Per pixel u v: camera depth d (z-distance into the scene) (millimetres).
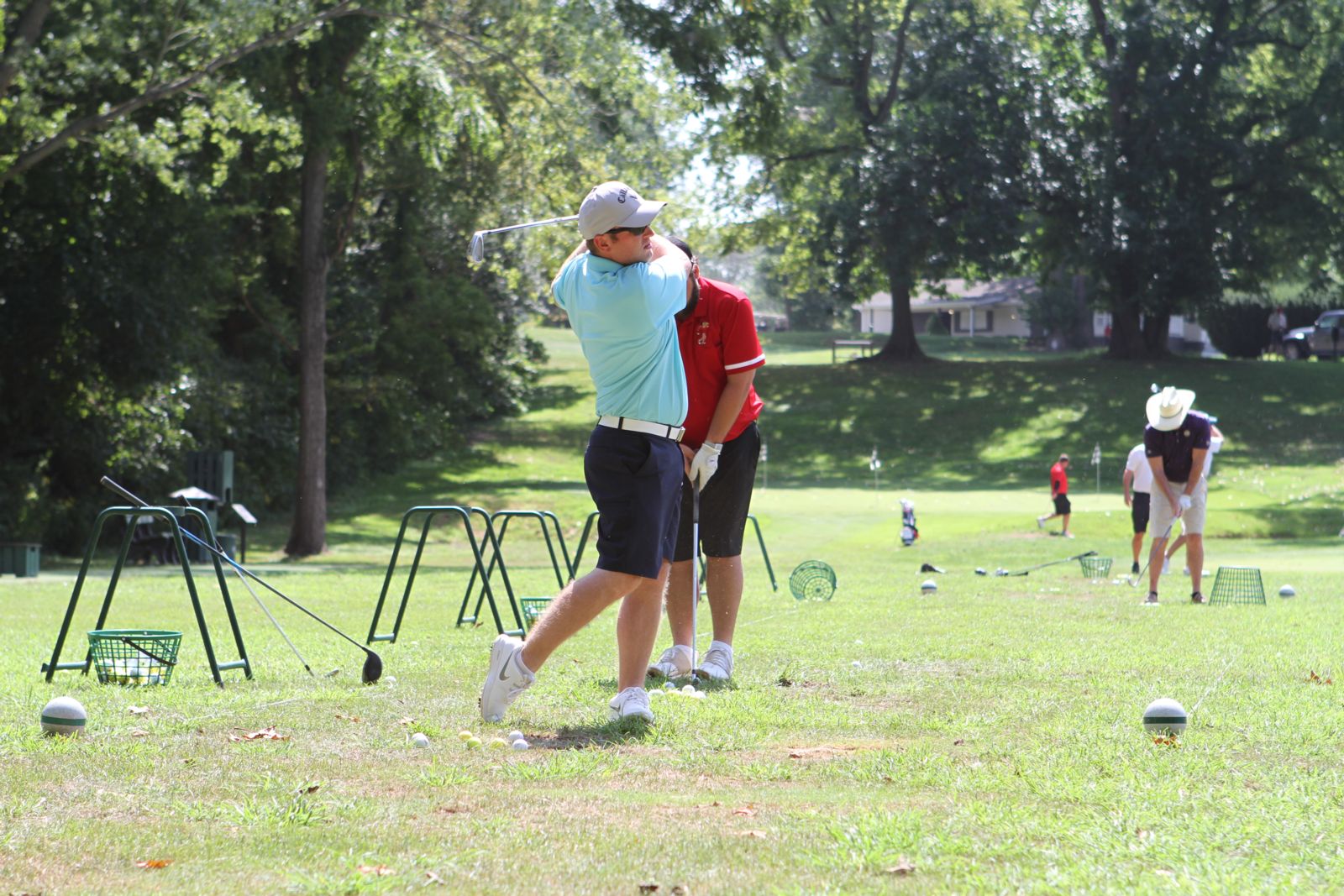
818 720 7695
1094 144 66688
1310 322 88312
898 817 5246
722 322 9031
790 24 36406
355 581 22562
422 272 52625
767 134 36406
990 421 63469
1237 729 7281
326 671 9969
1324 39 66000
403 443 53219
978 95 65875
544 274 41812
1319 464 51500
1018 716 7781
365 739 7082
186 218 35719
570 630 7488
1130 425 60844
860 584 20422
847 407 67688
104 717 7691
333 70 34250
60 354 35875
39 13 28453
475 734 7273
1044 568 25469
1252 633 12539
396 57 32469
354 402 50719
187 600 18281
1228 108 66500
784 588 20219
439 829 5211
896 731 7398
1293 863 4703
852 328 136125
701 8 34312
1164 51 64688
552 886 4480
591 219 7207
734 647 11438
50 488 36594
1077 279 99250
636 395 7457
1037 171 67750
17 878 4574
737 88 36031
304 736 7152
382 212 51156
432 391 56469
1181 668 9922
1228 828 5125
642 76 35188
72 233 34031
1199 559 16812
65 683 9281
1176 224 63875
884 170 66250
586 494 48344
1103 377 68750
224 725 7512
